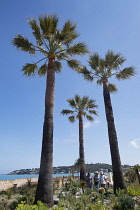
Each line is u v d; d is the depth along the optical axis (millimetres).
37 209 4863
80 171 15141
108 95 11094
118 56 11078
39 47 9258
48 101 8156
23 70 9977
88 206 5789
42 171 6738
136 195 7551
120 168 8789
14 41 8766
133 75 11375
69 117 19188
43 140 7355
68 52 9781
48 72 8992
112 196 6910
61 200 6863
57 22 8867
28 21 8898
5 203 6766
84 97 18969
